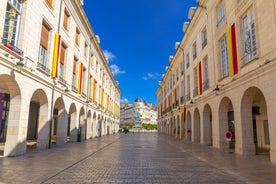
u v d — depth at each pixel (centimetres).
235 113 1155
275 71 829
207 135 1733
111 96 4159
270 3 872
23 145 1003
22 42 984
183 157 1020
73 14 1727
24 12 1011
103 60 3114
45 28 1275
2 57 818
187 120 2320
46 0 1238
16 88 953
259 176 630
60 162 838
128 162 875
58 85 1427
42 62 1245
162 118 4606
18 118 961
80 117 2089
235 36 1175
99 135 2906
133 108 9988
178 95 2886
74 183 549
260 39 938
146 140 2353
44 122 1260
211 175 645
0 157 925
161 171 701
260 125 1505
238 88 1119
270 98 855
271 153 853
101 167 763
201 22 1816
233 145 1520
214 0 1505
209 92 1569
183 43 2466
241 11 1113
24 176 605
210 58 1573
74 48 1777
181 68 2692
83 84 2153
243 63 1097
